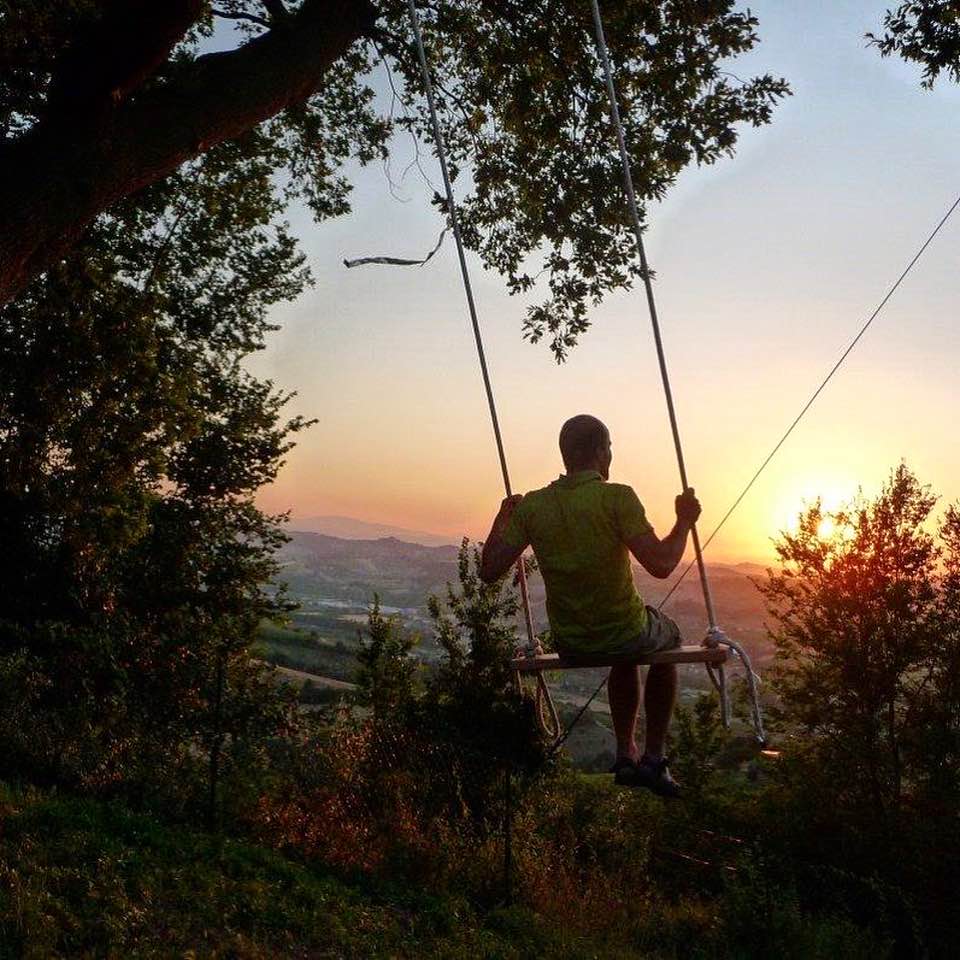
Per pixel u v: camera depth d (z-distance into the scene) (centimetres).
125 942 609
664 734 382
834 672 2172
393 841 1109
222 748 1123
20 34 954
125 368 1655
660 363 432
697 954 1075
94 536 1759
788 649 2308
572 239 1393
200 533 2262
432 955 790
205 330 2264
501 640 1692
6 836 745
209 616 1844
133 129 951
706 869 1684
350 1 1114
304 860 995
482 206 1505
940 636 2077
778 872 1416
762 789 2095
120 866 735
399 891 973
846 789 2027
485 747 1318
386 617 2030
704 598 400
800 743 2183
